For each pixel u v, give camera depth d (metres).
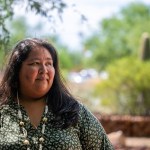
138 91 18.08
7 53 4.12
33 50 3.93
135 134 15.34
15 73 3.98
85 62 43.97
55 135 3.87
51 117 3.94
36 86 3.91
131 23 42.22
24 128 3.87
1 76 4.12
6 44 6.43
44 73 3.91
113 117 15.52
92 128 4.02
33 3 7.03
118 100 18.33
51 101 4.02
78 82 22.12
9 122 3.90
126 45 40.59
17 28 39.38
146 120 15.42
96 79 25.95
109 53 41.22
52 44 4.04
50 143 3.84
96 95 18.53
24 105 3.97
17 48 3.97
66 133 3.89
